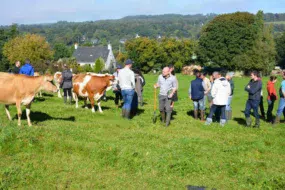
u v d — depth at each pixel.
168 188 8.20
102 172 8.90
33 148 9.93
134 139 11.84
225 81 15.19
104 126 13.84
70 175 8.58
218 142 12.21
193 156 10.01
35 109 16.64
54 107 17.78
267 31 90.31
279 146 12.00
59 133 11.42
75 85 18.12
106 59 133.75
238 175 9.04
